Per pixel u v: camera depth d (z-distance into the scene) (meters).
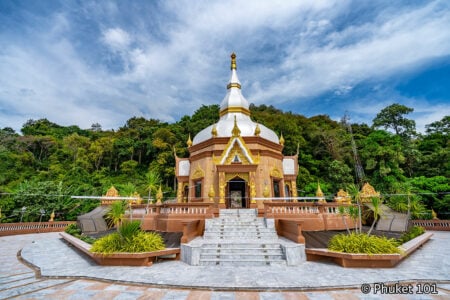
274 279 8.07
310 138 46.22
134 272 8.95
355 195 11.98
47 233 22.67
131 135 58.41
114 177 48.47
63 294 6.84
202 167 20.69
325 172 40.03
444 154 34.88
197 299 6.49
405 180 31.09
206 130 23.16
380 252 9.57
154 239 10.99
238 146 18.83
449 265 9.78
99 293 6.93
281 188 21.30
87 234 16.84
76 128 82.31
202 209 14.53
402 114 48.62
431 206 26.11
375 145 36.12
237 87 26.48
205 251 11.02
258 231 13.45
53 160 51.84
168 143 48.97
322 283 7.59
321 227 14.66
